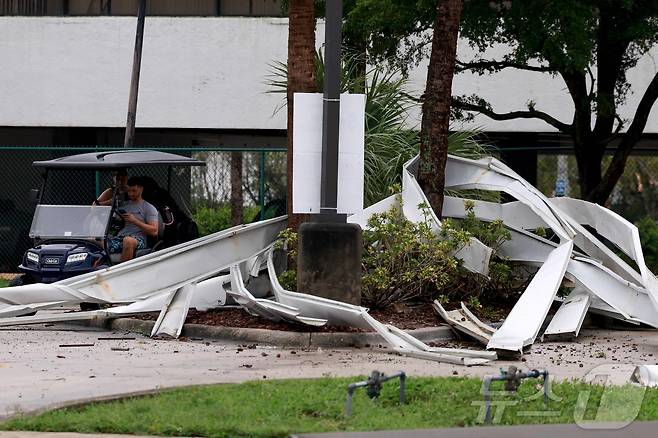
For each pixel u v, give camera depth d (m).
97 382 15.97
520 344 19.59
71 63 44.22
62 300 22.77
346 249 21.45
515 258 25.27
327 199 21.50
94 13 44.28
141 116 43.94
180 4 43.97
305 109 21.66
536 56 33.34
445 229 23.84
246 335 21.03
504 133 44.12
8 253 41.00
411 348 19.61
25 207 44.34
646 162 64.88
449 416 13.10
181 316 22.09
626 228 23.84
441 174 25.98
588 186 34.97
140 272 22.83
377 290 23.19
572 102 42.69
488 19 31.47
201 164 29.84
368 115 29.89
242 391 14.56
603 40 33.47
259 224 24.03
